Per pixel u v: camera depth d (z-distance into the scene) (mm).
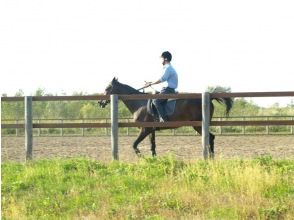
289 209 9141
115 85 15945
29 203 10094
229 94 13891
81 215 9359
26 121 14141
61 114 40469
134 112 15508
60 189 10852
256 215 8938
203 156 13922
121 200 9977
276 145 21312
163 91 14969
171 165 12086
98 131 32750
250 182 10289
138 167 12133
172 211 9281
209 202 9633
